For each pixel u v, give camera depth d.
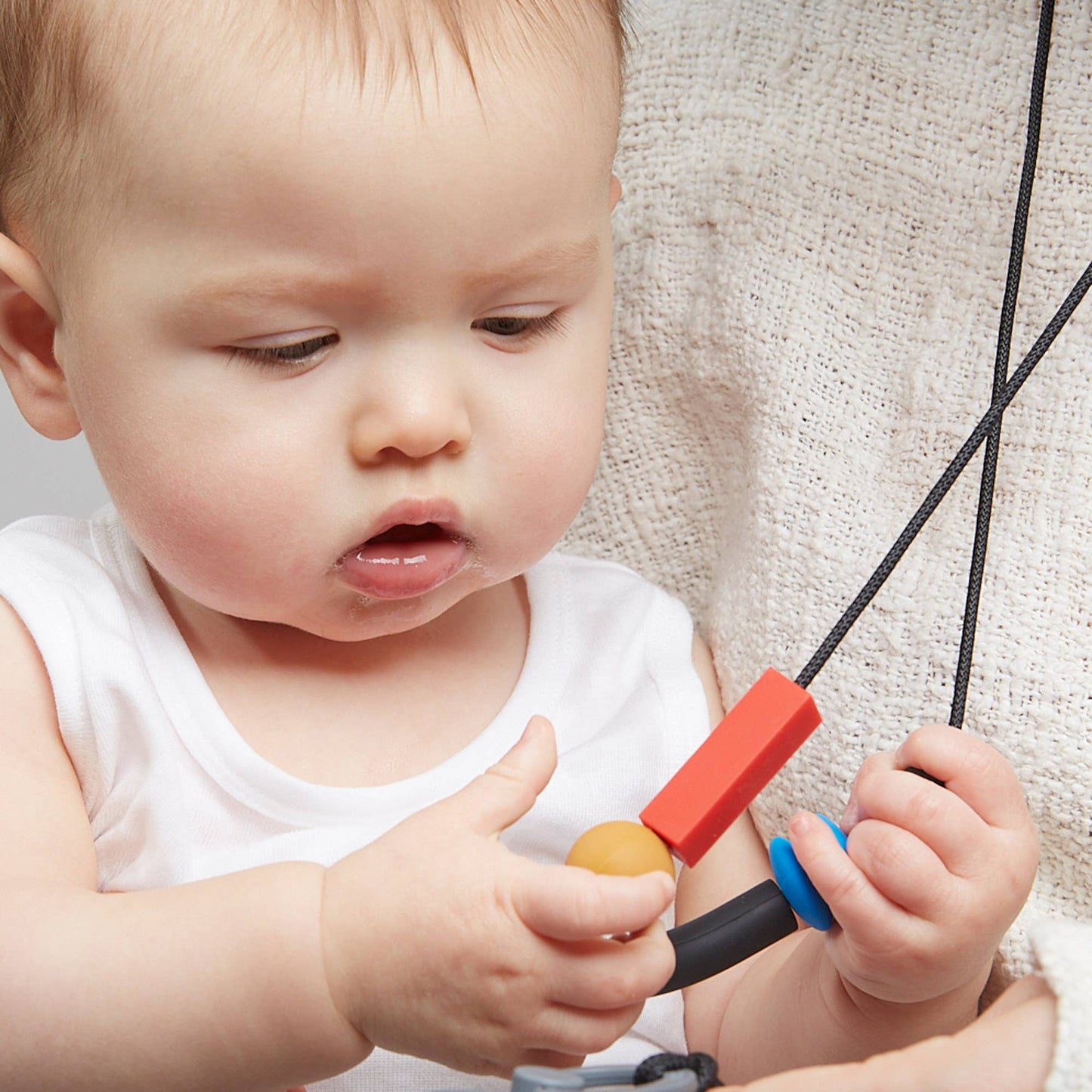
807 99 1.08
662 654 1.11
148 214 0.85
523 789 0.81
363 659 1.04
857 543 1.04
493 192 0.85
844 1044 0.93
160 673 0.99
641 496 1.18
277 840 0.98
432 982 0.77
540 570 1.13
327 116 0.81
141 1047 0.81
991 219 1.04
